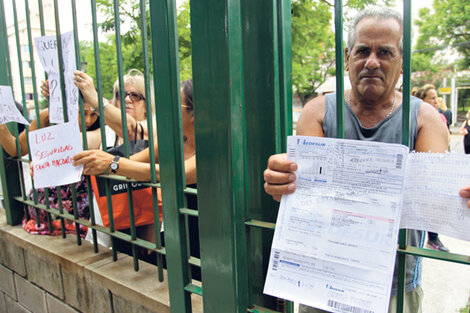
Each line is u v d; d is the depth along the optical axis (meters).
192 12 1.04
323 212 0.85
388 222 0.78
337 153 0.84
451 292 2.70
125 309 1.54
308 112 1.38
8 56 2.09
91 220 1.79
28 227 2.19
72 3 1.63
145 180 1.51
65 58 1.72
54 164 1.77
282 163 0.89
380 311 0.77
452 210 0.74
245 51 1.09
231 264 1.07
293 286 0.87
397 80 1.23
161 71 1.20
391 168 0.78
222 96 1.00
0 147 2.27
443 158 0.75
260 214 1.17
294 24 5.16
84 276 1.72
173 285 1.30
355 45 1.22
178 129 1.21
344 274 0.82
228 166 1.03
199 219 1.13
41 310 2.09
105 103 1.82
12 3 1.97
